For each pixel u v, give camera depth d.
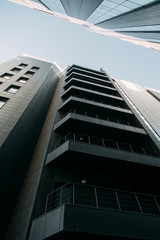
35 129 14.51
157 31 10.50
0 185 8.79
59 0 12.06
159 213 7.37
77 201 7.05
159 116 17.14
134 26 11.77
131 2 7.81
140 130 12.96
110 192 8.18
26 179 9.92
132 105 18.41
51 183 8.05
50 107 19.19
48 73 24.41
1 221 7.62
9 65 23.20
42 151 10.86
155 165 9.07
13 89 17.02
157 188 9.35
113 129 12.21
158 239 5.32
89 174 9.11
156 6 7.06
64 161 8.88
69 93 17.41
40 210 6.74
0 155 9.59
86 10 12.69
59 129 11.81
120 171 9.54
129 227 5.45
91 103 14.64
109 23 14.16
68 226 4.86
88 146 8.87
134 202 7.88
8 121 12.10
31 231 5.67
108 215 5.59
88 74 26.14
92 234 4.99
